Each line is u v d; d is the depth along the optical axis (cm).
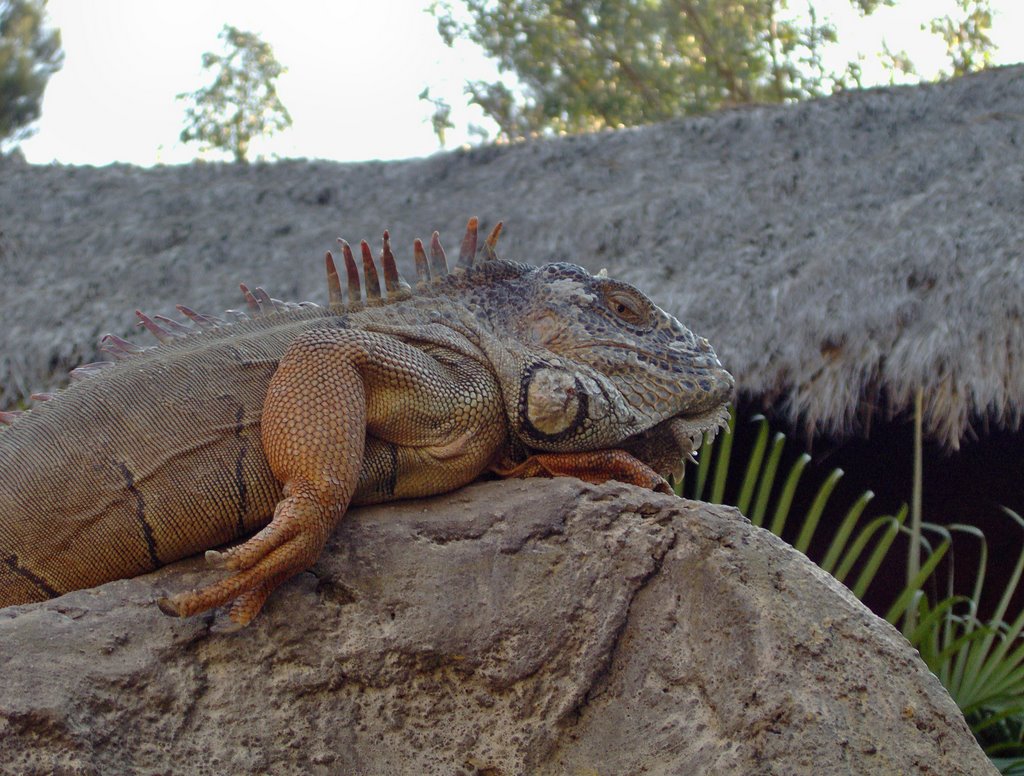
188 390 130
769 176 284
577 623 130
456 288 139
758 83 585
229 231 303
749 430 257
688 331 140
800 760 126
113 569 128
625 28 582
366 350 130
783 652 129
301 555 125
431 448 132
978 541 269
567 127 593
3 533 126
